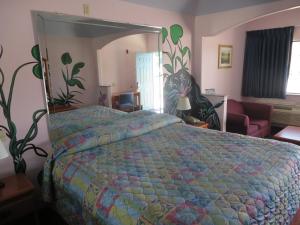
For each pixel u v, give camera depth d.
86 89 2.50
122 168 1.68
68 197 1.81
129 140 2.26
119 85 2.82
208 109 3.90
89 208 1.46
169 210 1.17
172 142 2.19
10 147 2.05
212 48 4.05
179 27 3.45
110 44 2.65
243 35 4.91
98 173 1.61
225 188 1.35
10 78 1.97
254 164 1.64
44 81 2.16
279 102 4.85
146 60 3.09
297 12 4.27
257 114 4.46
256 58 4.89
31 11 2.01
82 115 2.50
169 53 3.39
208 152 1.91
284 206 1.46
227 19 3.36
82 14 2.35
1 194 1.74
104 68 2.63
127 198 1.31
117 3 2.64
